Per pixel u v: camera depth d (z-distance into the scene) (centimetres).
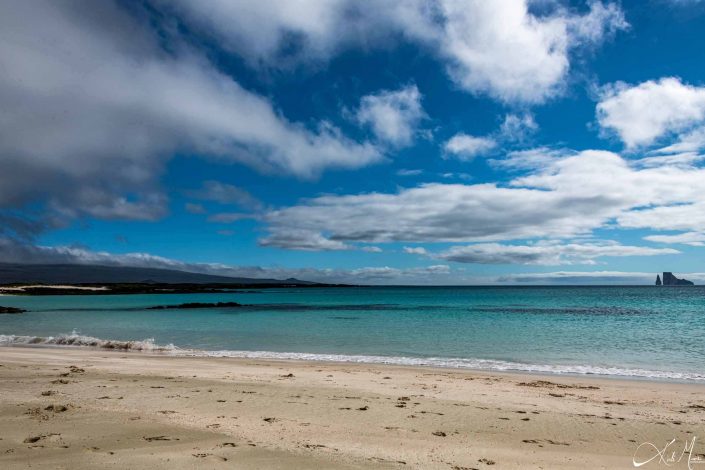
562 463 754
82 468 597
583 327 3872
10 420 852
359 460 706
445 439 869
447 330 3653
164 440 761
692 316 5247
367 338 3106
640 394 1388
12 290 15112
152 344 2592
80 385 1279
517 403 1223
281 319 4956
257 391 1271
